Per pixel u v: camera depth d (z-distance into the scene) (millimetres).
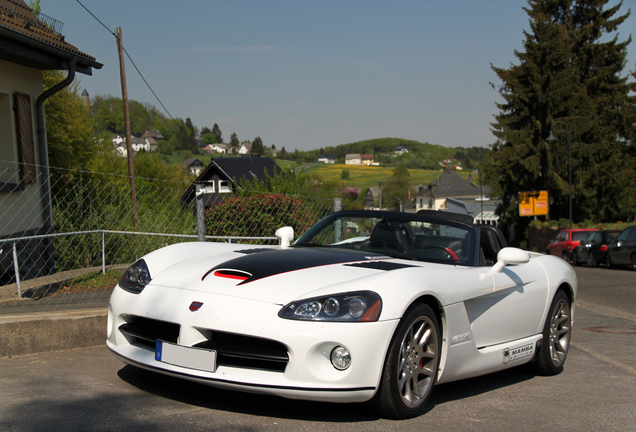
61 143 17891
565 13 46125
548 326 4391
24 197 8609
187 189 8258
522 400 3645
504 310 3891
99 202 7996
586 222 38688
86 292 5914
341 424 2932
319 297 2902
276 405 3176
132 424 2754
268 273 3236
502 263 3824
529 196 42375
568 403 3604
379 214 4383
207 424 2805
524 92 42250
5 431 2594
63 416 2826
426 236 4117
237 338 2973
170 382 3510
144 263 3621
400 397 3002
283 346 2883
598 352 5406
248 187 11781
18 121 8664
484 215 74688
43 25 9211
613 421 3246
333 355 2836
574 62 45219
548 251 26438
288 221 8711
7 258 7977
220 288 3117
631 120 43219
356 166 179500
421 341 3188
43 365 3812
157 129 158125
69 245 8258
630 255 18344
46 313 4281
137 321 3379
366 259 3578
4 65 8484
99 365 3855
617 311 9250
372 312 2873
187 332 2973
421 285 3137
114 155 25328
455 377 3508
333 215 4617
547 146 41094
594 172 41344
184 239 8070
